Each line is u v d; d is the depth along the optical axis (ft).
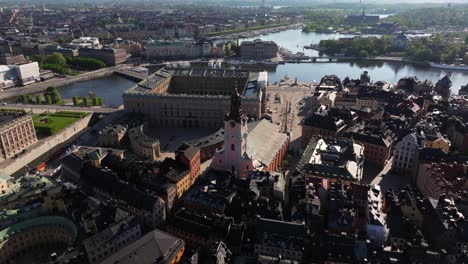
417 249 554.87
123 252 540.93
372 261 552.00
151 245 549.95
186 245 647.56
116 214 631.15
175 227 650.84
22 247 634.43
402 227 635.25
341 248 575.79
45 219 652.89
